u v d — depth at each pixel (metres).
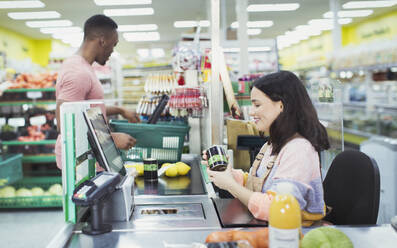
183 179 2.18
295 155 1.42
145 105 3.42
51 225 4.19
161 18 12.14
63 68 2.48
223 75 2.62
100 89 2.70
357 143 5.89
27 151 5.87
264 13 11.30
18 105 5.82
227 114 2.95
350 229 1.26
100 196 1.23
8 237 3.83
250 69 5.52
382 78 6.73
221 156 1.56
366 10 11.42
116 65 8.88
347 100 7.85
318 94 2.51
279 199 0.89
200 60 3.42
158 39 16.80
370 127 5.84
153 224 1.38
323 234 1.01
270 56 5.44
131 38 16.31
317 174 1.46
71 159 1.34
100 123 1.64
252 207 1.41
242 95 3.03
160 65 7.05
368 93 6.83
